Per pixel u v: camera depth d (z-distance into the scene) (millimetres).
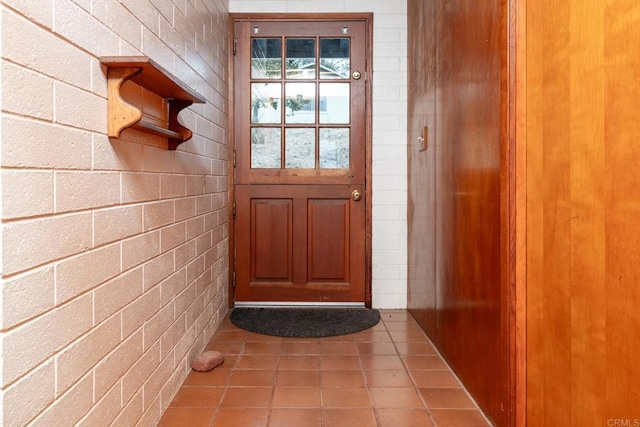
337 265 3162
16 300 858
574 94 1190
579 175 1174
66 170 1041
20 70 876
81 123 1110
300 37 3127
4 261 826
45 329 952
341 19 3115
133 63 1212
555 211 1289
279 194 3156
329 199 3158
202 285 2348
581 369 1169
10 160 846
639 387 962
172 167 1828
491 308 1631
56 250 996
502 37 1498
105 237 1237
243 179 3146
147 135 1548
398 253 3154
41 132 944
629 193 989
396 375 2068
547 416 1337
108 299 1254
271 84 3145
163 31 1710
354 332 2666
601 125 1081
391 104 3135
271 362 2213
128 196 1393
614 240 1038
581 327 1168
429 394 1881
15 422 851
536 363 1400
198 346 2262
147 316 1553
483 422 1657
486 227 1677
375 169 3152
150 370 1583
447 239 2191
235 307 3146
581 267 1168
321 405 1781
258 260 3176
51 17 980
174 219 1857
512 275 1469
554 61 1283
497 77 1548
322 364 2191
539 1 1363
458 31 1993
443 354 2273
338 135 3154
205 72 2385
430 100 2506
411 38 3004
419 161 2797
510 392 1473
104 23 1229
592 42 1110
